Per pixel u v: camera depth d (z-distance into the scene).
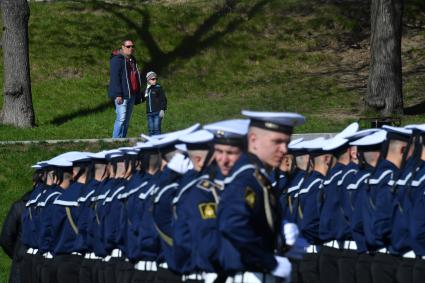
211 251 10.79
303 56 48.16
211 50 48.22
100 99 41.94
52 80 43.78
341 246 15.69
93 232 16.52
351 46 49.09
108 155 16.33
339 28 50.97
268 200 10.12
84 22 49.78
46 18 49.62
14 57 36.50
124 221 15.47
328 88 43.28
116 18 50.19
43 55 46.00
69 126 37.19
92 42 47.84
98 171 16.95
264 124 10.24
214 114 39.03
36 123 37.78
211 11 51.97
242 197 9.98
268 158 10.31
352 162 15.55
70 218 17.31
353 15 51.88
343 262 15.60
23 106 36.53
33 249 18.42
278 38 49.94
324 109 39.56
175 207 12.33
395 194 14.23
